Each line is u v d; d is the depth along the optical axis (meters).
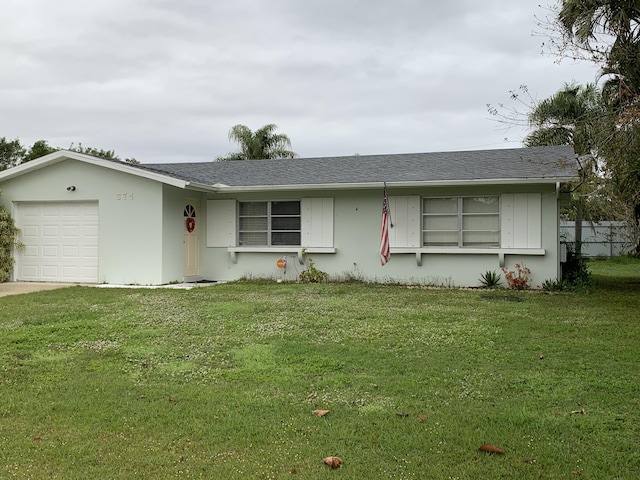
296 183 14.73
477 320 8.69
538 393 5.11
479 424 4.34
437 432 4.16
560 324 8.38
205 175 16.89
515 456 3.77
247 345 7.01
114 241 14.45
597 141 10.86
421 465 3.63
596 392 5.14
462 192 13.90
